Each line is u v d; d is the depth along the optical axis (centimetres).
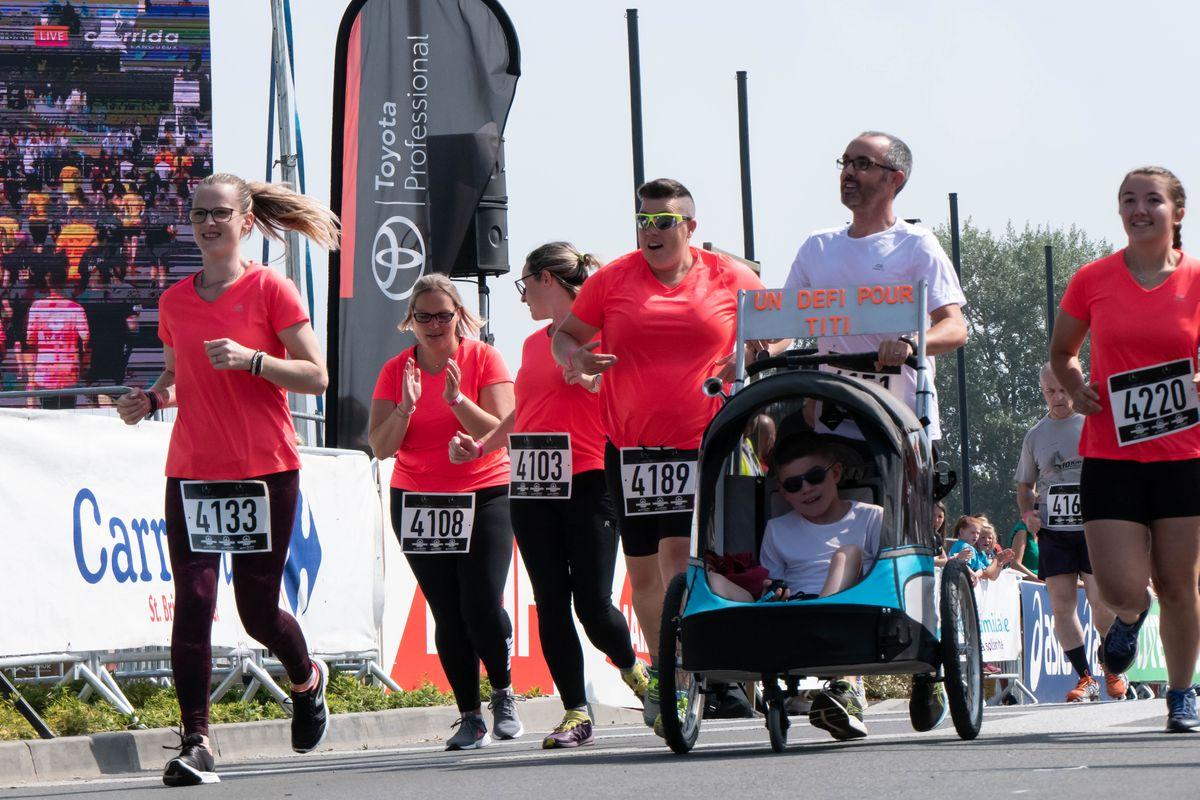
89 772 1980
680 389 1777
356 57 3353
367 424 3291
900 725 2097
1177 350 1653
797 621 1466
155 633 2306
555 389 1970
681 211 1772
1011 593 3828
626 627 1997
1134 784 1162
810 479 1534
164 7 6072
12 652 2073
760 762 1423
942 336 1717
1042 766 1299
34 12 6003
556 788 1295
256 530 1628
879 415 1526
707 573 1527
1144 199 1658
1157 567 1681
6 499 2089
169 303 1656
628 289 1795
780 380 1552
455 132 3372
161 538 2334
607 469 1839
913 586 1504
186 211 6075
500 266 3494
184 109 6088
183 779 1560
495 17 3400
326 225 1766
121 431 2267
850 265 1770
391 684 2711
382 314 3325
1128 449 1666
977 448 18062
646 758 1580
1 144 5981
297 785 1480
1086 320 1703
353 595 2653
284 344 1653
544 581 1953
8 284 5947
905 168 1781
